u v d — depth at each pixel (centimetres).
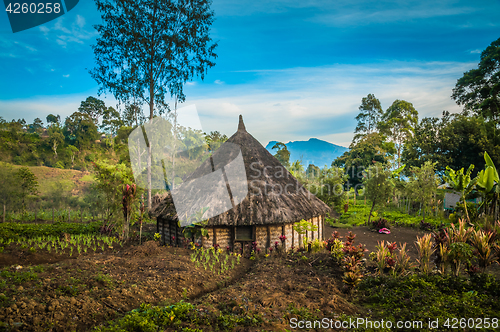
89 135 8669
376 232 2012
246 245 1241
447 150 3844
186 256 1050
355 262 794
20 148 6956
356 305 691
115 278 741
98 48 2128
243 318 542
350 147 6288
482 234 939
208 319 536
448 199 2800
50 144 7806
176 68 2291
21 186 2173
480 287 760
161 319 519
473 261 1061
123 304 613
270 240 1277
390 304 679
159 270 849
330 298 691
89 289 657
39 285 636
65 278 697
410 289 755
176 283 762
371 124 6700
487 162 1566
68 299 579
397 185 2941
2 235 1173
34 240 1159
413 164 4081
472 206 1753
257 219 1234
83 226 1603
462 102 4725
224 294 692
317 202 1576
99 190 1716
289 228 1344
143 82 2298
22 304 534
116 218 1542
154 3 2141
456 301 662
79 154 8125
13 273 716
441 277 827
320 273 920
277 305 632
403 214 2698
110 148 8100
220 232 1245
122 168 1667
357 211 3008
